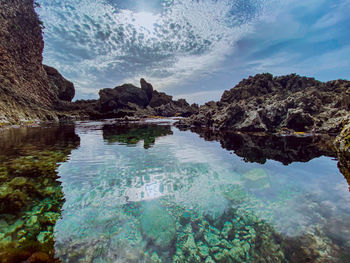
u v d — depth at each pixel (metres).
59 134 14.15
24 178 5.04
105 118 43.41
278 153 8.07
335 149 8.39
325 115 14.57
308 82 24.91
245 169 6.03
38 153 7.82
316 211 3.54
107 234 2.98
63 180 5.05
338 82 21.55
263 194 4.29
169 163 6.77
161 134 14.92
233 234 3.02
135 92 61.22
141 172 5.78
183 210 3.69
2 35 27.55
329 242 2.77
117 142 11.13
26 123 21.48
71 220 3.30
